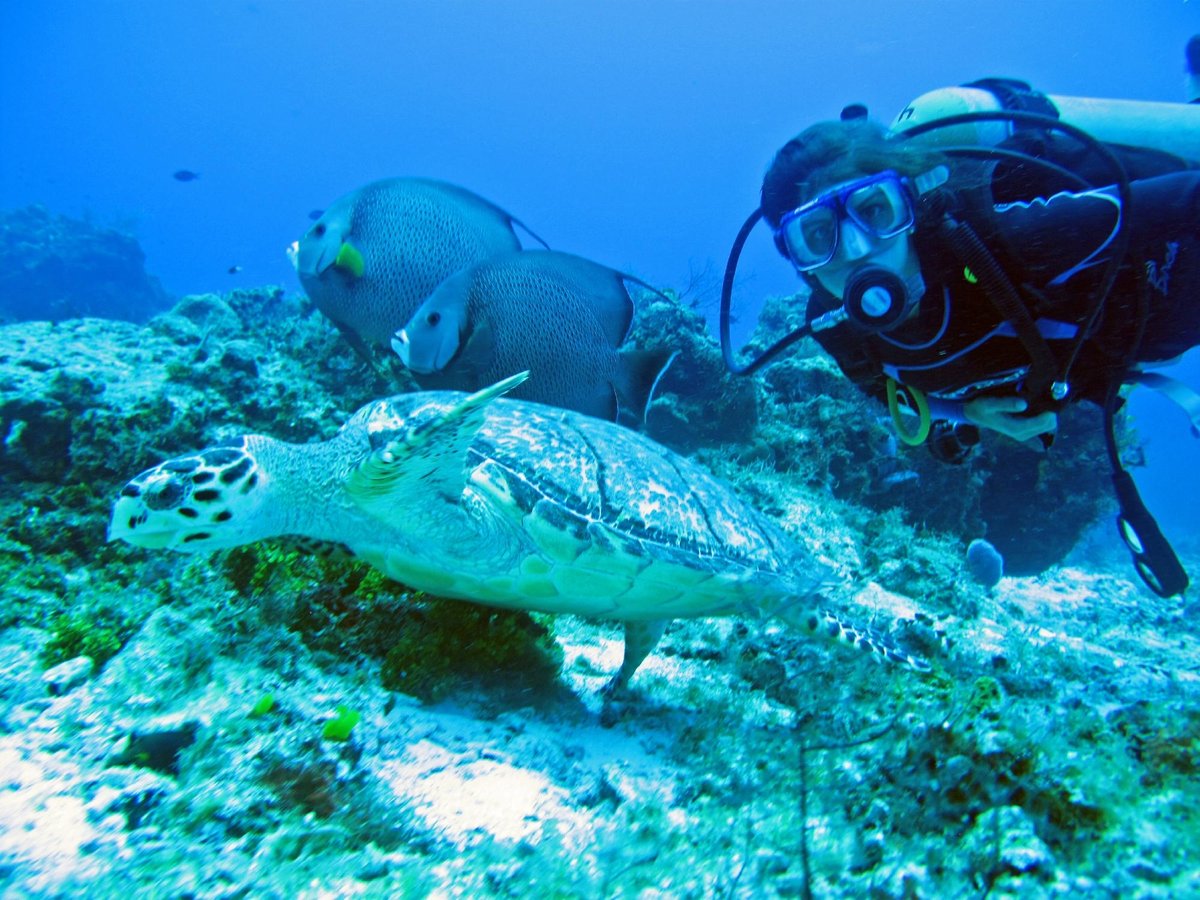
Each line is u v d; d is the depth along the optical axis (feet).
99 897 2.06
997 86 3.13
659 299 7.77
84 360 4.79
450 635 3.24
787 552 3.82
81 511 3.86
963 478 7.86
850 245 2.79
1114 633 6.70
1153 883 1.90
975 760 2.28
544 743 2.94
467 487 3.07
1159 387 2.92
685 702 3.46
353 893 2.16
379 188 4.28
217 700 2.70
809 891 2.17
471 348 4.16
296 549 3.29
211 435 4.44
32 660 2.89
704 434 7.23
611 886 2.23
